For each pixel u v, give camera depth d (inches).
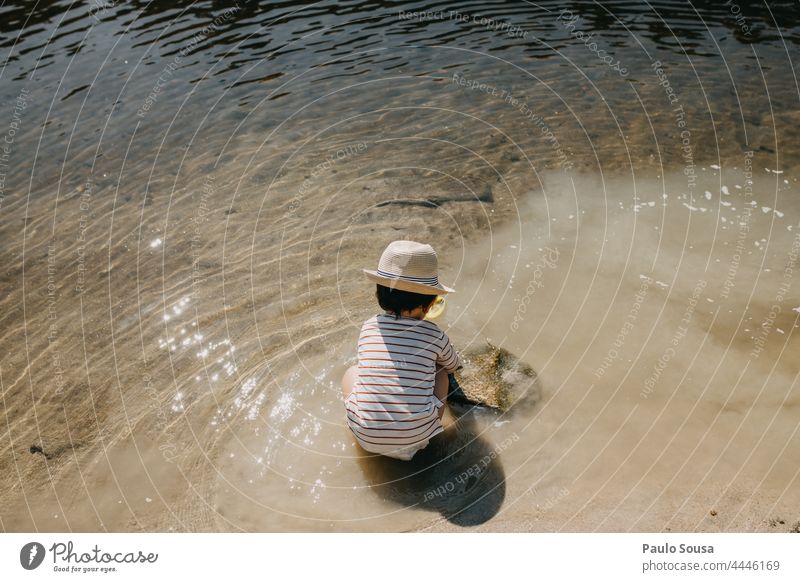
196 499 119.1
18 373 149.3
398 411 113.8
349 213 199.9
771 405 128.9
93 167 224.5
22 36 326.6
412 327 118.0
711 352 142.9
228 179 217.8
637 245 178.5
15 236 193.2
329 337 155.3
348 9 355.3
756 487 113.0
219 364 149.7
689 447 121.7
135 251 187.0
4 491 122.4
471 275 172.1
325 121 249.3
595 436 125.6
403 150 229.9
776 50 286.7
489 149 227.8
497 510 112.9
